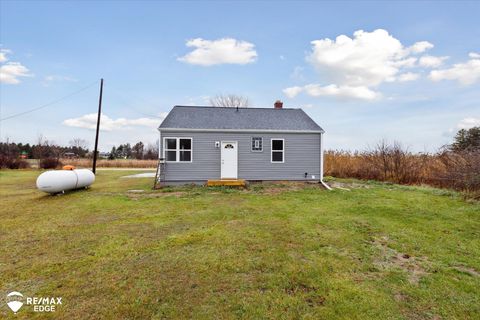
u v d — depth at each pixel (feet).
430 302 9.98
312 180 46.26
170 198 32.73
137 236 18.11
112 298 10.38
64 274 12.54
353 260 13.96
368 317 9.04
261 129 44.93
